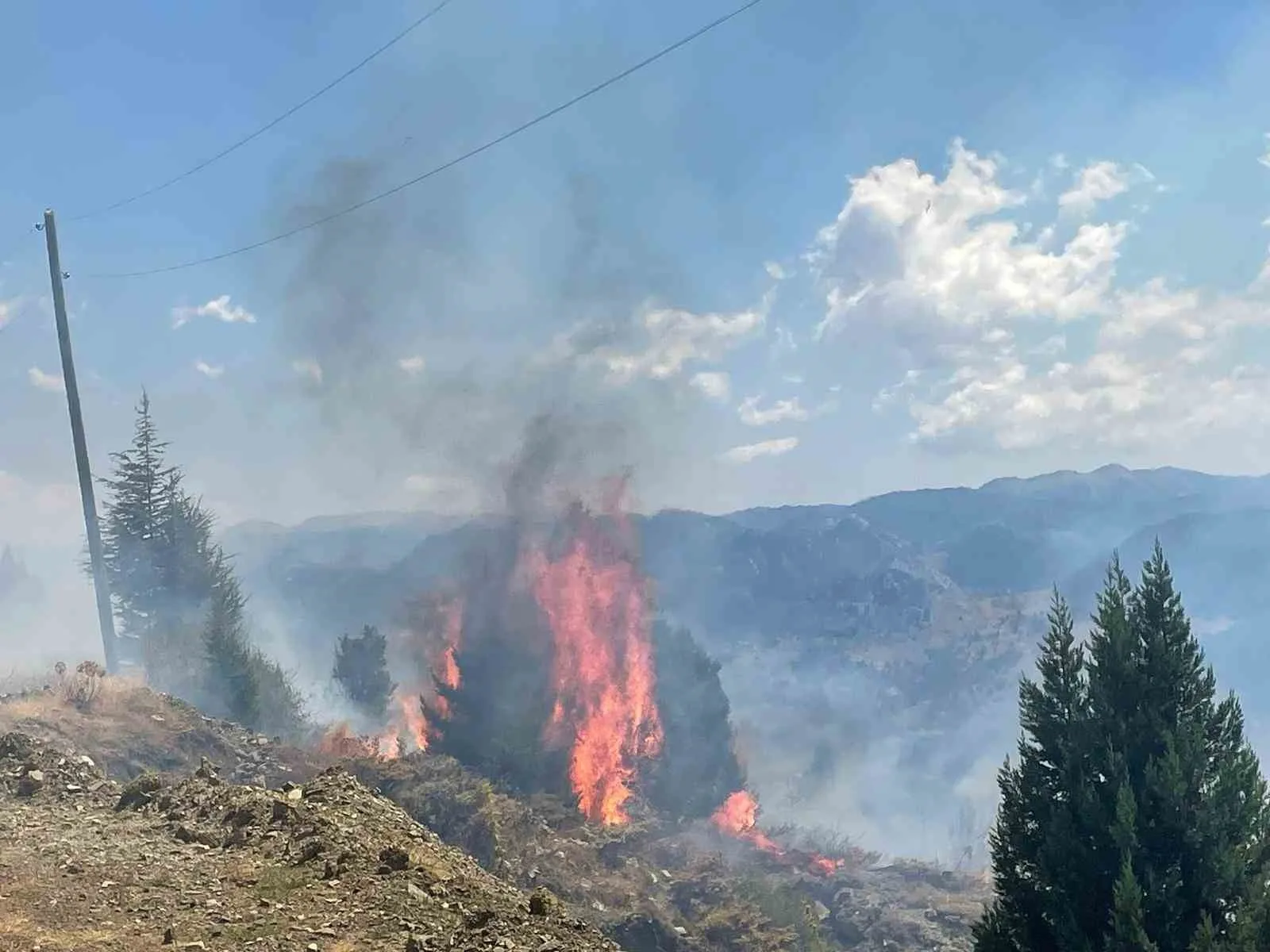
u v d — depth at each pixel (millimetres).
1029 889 16719
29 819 11000
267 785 21484
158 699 22984
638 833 35000
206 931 7914
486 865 25625
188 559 46875
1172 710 16531
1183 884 15125
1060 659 17297
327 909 8484
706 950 26688
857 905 37188
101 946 7512
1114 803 15953
